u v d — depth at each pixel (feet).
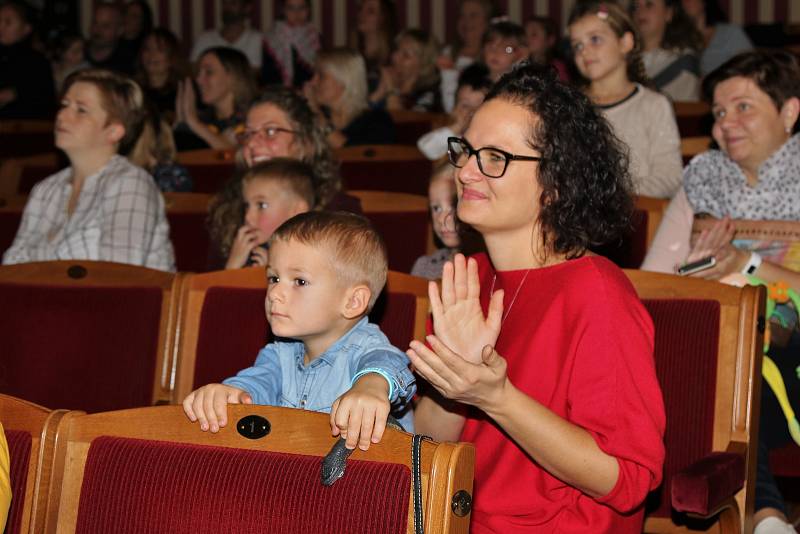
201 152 19.95
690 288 10.15
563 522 7.68
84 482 6.60
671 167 16.61
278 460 6.37
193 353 11.04
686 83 24.00
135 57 36.73
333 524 6.08
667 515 10.02
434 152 21.04
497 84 8.07
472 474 6.07
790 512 13.65
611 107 16.80
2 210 16.38
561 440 7.12
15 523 6.62
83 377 11.40
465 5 31.27
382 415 6.32
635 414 7.32
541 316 7.75
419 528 5.90
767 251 12.30
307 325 8.05
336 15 40.68
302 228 8.11
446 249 13.44
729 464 9.12
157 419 6.75
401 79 28.84
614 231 8.14
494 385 6.84
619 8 16.94
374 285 8.29
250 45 37.42
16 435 6.71
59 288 11.57
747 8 36.83
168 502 6.43
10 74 33.63
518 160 7.73
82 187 14.43
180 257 16.66
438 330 6.95
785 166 12.46
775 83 12.30
